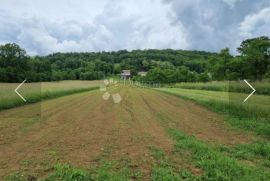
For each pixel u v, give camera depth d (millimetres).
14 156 9797
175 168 8773
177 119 19109
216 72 74688
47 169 8422
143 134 13945
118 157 9898
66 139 12602
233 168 8562
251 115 19250
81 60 141125
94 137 13141
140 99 35531
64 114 20844
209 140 12992
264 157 10414
